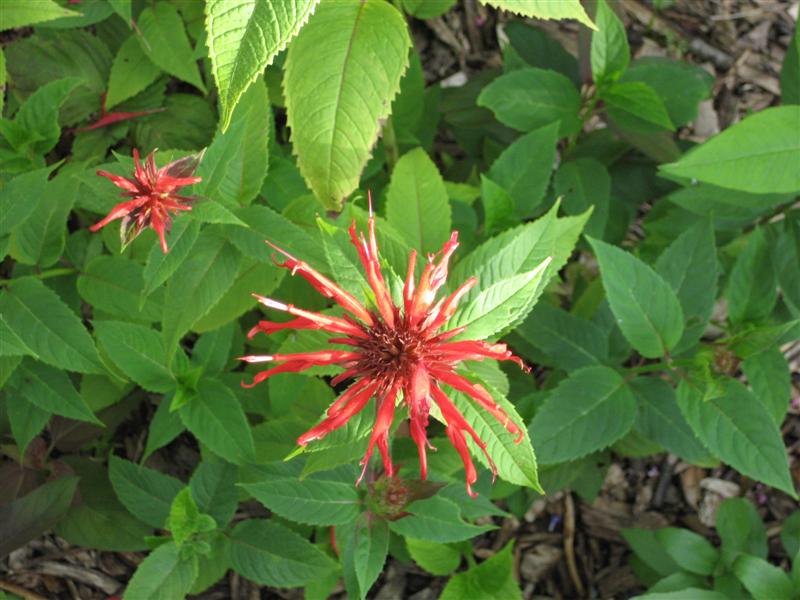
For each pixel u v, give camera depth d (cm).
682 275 34
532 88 38
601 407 32
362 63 23
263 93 28
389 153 40
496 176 37
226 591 41
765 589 34
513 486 37
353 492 28
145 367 31
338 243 22
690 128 51
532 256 24
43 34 40
